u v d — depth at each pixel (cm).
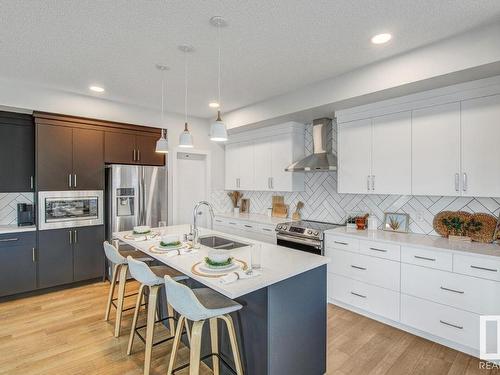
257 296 182
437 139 271
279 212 475
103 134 406
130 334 246
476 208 277
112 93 375
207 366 224
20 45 243
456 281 238
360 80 289
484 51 212
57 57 267
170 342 254
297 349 194
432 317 252
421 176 282
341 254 320
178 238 265
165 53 258
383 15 199
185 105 430
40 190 357
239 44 241
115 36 229
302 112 360
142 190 425
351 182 338
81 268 386
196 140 513
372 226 338
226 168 542
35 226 356
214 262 196
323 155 382
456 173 260
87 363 224
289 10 194
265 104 399
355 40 234
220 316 172
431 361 229
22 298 348
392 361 229
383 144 310
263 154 461
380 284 287
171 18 203
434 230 303
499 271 217
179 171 509
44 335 263
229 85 341
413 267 263
